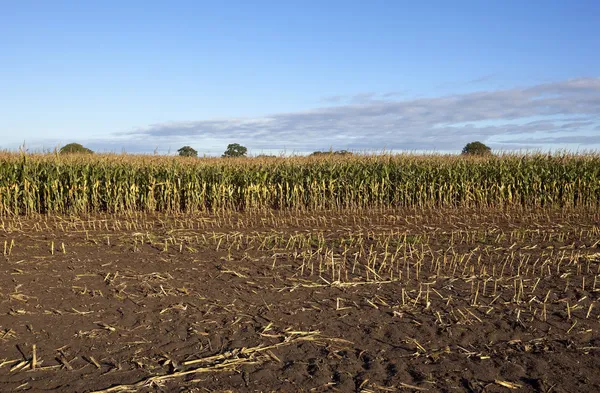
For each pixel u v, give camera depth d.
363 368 4.40
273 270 7.76
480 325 5.44
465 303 6.17
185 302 6.12
